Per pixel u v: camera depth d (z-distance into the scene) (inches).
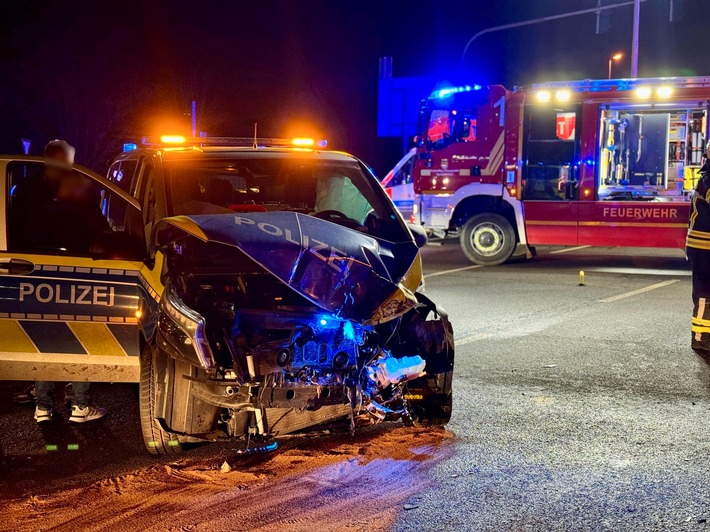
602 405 223.0
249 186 226.4
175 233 191.8
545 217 561.6
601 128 543.5
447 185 594.2
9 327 188.7
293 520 151.0
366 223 214.1
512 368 265.9
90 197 200.7
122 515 154.1
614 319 351.6
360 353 172.1
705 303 288.0
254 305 181.0
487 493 162.7
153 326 174.9
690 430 201.2
